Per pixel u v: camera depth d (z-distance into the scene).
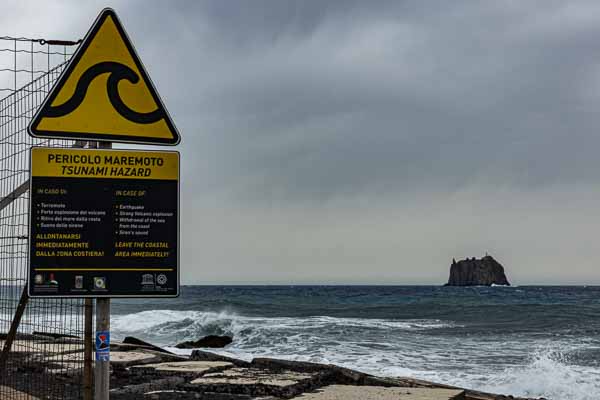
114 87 4.26
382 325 32.31
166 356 10.20
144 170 4.28
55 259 4.14
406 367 16.00
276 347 21.98
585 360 18.31
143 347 11.78
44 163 4.15
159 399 7.52
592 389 13.39
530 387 13.49
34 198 4.13
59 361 7.18
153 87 4.32
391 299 77.94
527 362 17.05
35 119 4.12
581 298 78.69
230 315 42.97
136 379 8.73
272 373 8.84
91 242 4.18
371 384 8.79
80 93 4.21
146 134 4.29
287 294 102.75
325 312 48.66
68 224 4.16
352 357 18.11
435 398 7.02
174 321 32.72
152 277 4.25
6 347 5.46
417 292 115.44
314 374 8.70
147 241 4.26
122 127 4.26
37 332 6.42
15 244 5.20
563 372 14.81
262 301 72.31
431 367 16.05
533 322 35.09
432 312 45.94
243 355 18.11
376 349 20.69
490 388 13.46
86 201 4.19
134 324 32.28
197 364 9.56
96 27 4.25
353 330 28.30
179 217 4.31
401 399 6.94
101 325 4.18
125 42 4.29
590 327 31.38
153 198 4.28
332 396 7.14
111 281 4.20
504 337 26.02
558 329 30.17
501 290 139.12
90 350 4.59
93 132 4.21
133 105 4.28
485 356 18.62
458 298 80.44
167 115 4.33
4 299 5.64
